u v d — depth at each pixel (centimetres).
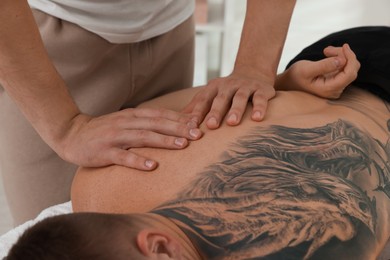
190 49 179
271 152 111
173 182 108
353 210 106
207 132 117
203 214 100
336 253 99
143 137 115
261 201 102
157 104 137
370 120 131
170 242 86
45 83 117
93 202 115
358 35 150
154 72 169
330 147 116
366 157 118
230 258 95
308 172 109
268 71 136
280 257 95
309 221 100
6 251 134
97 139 116
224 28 297
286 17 137
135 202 109
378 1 311
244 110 121
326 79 132
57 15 143
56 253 75
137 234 83
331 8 314
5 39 110
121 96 163
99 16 146
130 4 148
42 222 80
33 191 162
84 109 158
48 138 122
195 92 139
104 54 154
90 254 77
